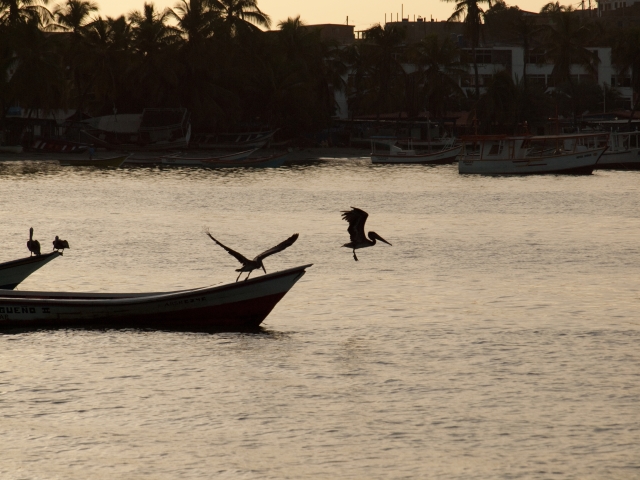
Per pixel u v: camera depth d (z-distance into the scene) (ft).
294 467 190.08
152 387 239.71
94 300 298.35
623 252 492.54
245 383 243.81
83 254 461.78
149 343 282.97
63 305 297.53
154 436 205.98
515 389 239.71
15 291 313.53
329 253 480.64
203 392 236.22
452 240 538.88
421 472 187.93
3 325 298.76
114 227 581.53
